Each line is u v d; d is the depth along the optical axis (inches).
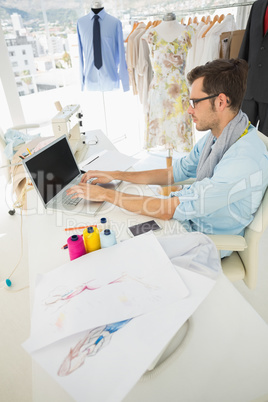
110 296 30.2
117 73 122.0
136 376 23.0
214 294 31.6
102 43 112.7
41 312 29.7
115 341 25.9
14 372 42.7
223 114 45.9
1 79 114.1
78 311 28.9
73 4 116.9
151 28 98.4
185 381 24.0
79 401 22.0
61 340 26.6
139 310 28.3
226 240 42.1
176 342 27.3
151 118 111.4
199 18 132.3
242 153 43.8
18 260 79.4
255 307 63.6
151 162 126.6
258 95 99.7
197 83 45.1
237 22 134.6
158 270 33.0
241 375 23.8
